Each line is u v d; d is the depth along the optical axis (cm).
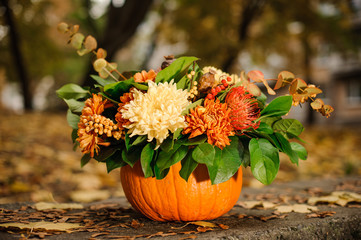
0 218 114
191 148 104
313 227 109
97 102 104
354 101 1087
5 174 192
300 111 1136
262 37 616
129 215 118
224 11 587
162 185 107
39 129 351
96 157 107
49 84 1195
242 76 110
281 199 137
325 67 1135
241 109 103
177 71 105
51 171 209
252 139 104
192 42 605
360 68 1033
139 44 1174
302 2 558
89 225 110
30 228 103
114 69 112
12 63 725
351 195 134
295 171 256
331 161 276
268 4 578
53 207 126
